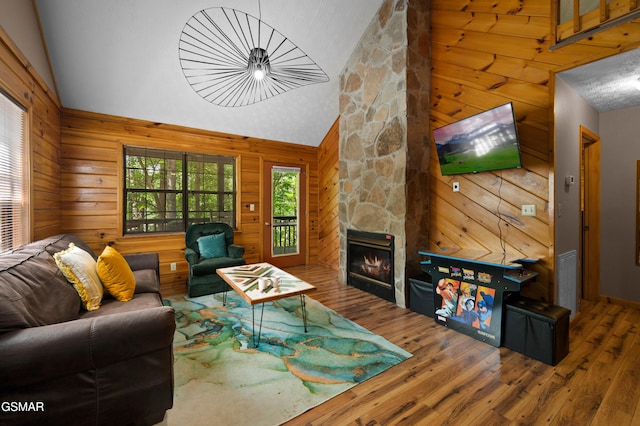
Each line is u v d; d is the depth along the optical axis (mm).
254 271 3020
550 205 2342
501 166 2490
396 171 3209
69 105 3371
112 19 2697
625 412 1535
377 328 2596
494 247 2732
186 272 4141
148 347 1338
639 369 1932
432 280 2779
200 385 1754
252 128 4586
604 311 2928
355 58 3832
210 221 4469
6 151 2010
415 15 3156
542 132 2383
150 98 3605
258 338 2369
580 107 2771
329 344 2279
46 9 2486
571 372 1907
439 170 3234
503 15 2631
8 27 1970
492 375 1879
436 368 1958
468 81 2922
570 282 2641
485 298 2352
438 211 3256
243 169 4719
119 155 3711
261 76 2498
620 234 3082
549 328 1991
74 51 2854
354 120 3865
